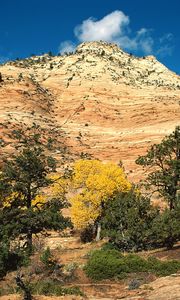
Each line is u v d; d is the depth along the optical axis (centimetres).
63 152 9556
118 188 4231
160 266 2361
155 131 10800
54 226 3155
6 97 12175
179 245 3212
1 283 2241
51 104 13150
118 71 17562
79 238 4431
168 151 3778
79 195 4288
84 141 10619
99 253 2588
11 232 3019
